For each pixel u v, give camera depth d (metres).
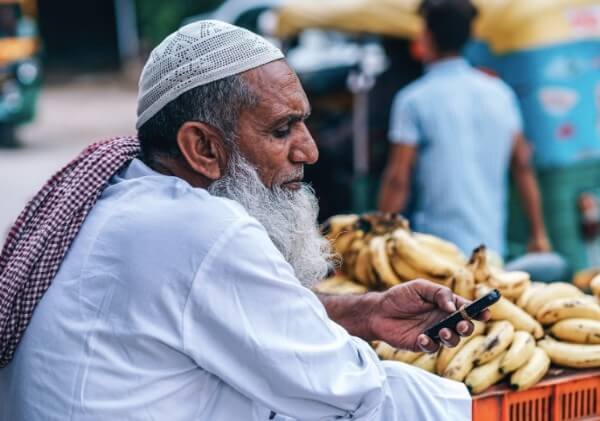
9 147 13.91
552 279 4.46
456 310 2.31
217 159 2.14
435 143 4.72
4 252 2.29
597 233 5.45
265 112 2.11
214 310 1.95
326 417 2.07
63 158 13.08
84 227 2.10
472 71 4.80
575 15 5.38
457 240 4.75
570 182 5.38
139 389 1.98
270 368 1.97
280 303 1.99
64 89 20.45
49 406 2.03
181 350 1.96
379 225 3.23
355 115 6.53
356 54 7.20
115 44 22.84
